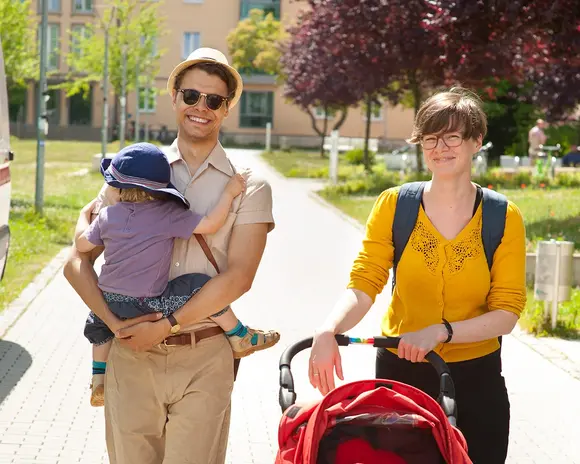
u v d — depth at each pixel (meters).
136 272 5.27
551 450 8.61
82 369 10.80
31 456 8.02
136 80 68.12
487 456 5.43
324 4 37.91
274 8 88.88
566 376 11.07
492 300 5.28
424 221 5.30
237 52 80.88
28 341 12.00
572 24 22.67
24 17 41.16
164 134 87.94
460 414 5.38
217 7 88.81
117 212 5.32
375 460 4.12
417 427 4.24
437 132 5.16
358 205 30.86
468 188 5.32
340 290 16.09
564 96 39.22
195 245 5.43
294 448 4.31
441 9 24.95
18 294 14.77
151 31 73.25
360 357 11.52
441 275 5.27
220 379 5.45
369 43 34.53
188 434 5.36
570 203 29.58
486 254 5.27
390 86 46.91
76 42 88.44
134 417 5.39
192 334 5.38
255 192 5.51
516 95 59.84
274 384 10.44
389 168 49.94
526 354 12.03
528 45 26.70
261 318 13.75
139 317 5.28
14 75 42.00
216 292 5.31
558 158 56.03
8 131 13.01
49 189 35.34
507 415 5.49
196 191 5.53
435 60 32.16
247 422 9.20
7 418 9.02
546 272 13.05
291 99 69.19
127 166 5.29
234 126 90.00
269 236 22.98
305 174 48.44
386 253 5.41
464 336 5.05
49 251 19.45
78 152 63.56
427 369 5.38
